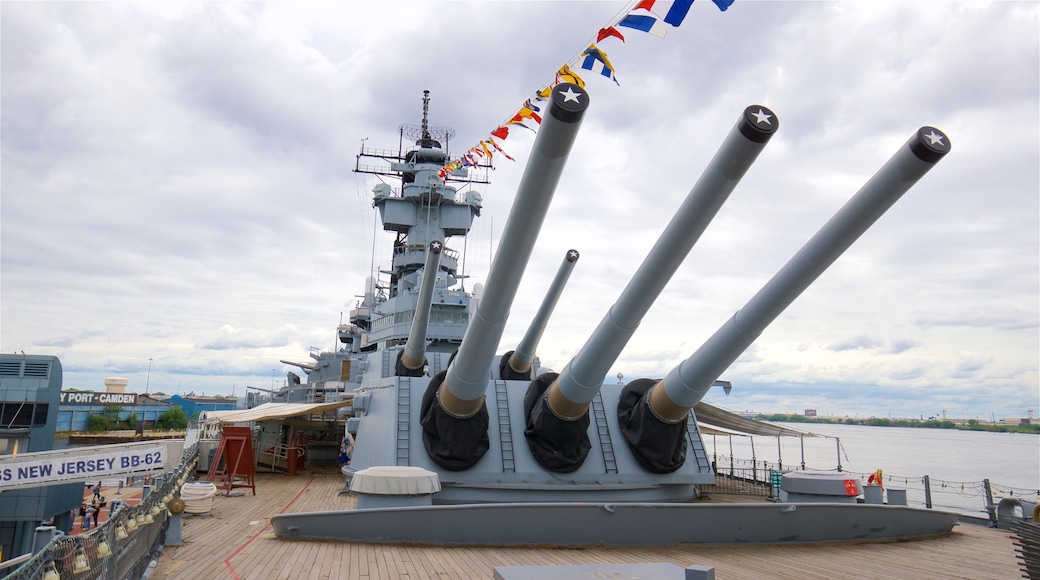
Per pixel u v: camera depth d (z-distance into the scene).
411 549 7.43
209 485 9.91
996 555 7.52
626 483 9.86
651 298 7.68
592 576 3.40
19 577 3.36
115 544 5.09
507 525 7.71
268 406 16.78
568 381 9.12
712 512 7.94
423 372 13.05
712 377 8.64
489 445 9.95
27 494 18.69
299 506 10.33
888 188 6.02
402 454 9.78
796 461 36.19
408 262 20.98
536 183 6.12
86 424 60.47
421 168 21.22
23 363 20.72
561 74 7.46
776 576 6.41
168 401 75.44
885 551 7.75
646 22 6.46
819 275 7.01
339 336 25.34
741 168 6.05
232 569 6.46
